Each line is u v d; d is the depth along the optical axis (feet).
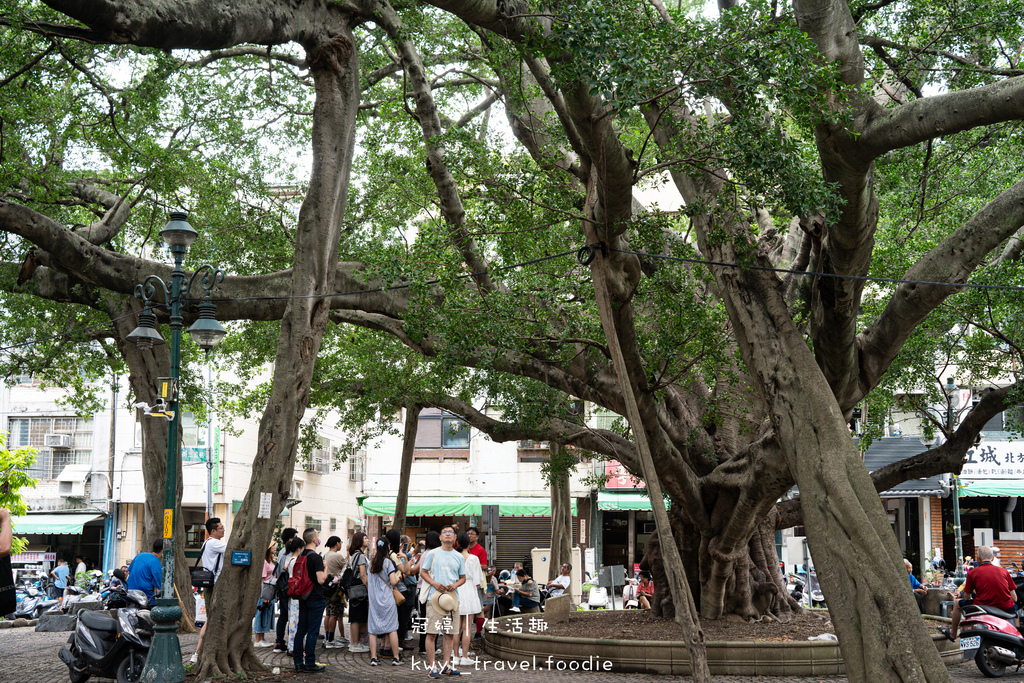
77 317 64.08
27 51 46.44
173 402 36.04
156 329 39.91
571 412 55.16
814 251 37.35
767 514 48.75
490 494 109.91
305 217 41.24
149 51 53.83
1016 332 47.32
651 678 38.99
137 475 104.99
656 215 37.27
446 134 41.45
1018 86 27.20
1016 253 45.19
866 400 53.62
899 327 38.24
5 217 45.98
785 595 52.95
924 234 49.39
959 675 39.86
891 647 28.81
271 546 49.67
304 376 40.19
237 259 60.75
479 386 58.08
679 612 31.60
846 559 30.60
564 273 44.78
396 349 62.80
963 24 38.70
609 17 28.91
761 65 29.66
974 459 87.97
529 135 49.70
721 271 38.45
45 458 106.11
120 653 33.50
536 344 45.34
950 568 92.73
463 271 42.01
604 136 31.91
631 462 52.26
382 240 60.08
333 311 53.11
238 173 59.47
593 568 100.68
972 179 47.32
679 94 32.45
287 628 48.42
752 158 31.89
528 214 38.55
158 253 64.23
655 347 42.80
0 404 107.24
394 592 41.22
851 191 32.83
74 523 102.22
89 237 54.34
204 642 36.78
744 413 52.65
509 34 33.32
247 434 109.60
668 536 32.42
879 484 49.55
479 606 38.83
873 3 40.88
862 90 31.30
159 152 53.93
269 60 58.18
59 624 64.44
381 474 113.80
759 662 39.68
